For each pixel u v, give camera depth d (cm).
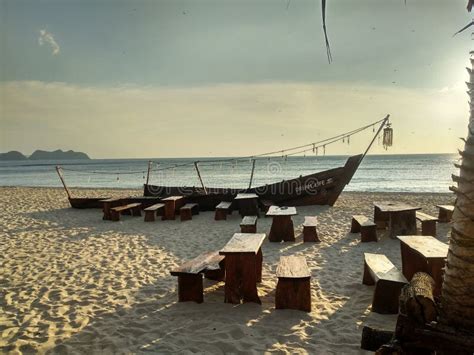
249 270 485
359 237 905
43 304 501
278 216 861
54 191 2681
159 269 657
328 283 571
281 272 471
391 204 956
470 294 246
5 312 478
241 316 448
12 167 14188
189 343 387
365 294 522
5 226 1121
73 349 381
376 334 333
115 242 888
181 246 838
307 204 1454
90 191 2695
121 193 2516
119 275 624
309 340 390
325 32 201
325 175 1435
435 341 254
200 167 9469
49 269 664
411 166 7656
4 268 673
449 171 5766
